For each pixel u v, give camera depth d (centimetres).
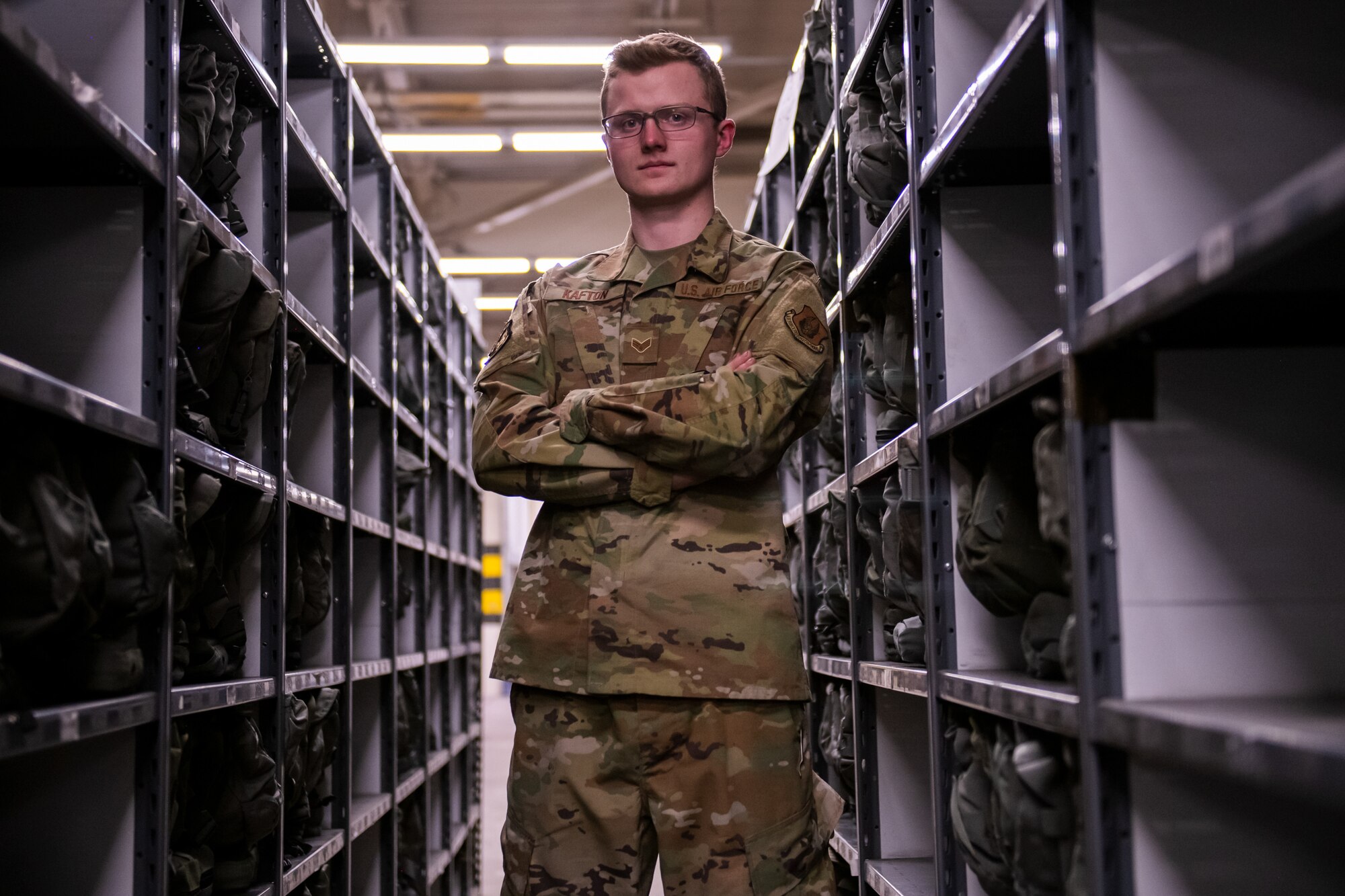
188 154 197
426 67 866
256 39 261
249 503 231
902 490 230
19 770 169
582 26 843
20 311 173
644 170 191
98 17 176
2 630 134
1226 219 133
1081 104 135
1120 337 125
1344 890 125
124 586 158
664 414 174
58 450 147
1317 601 129
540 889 178
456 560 606
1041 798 151
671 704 174
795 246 380
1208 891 124
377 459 394
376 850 375
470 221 1064
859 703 280
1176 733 109
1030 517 174
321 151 331
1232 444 131
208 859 208
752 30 846
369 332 397
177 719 194
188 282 196
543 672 179
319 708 285
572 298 197
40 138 158
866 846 275
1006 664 201
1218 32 135
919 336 211
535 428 183
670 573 176
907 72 218
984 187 213
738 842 173
